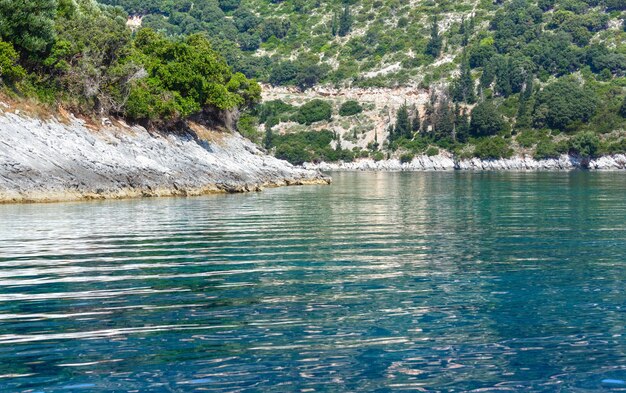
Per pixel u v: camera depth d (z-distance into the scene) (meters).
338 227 30.78
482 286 16.81
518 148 195.00
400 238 26.36
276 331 12.95
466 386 10.37
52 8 57.50
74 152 50.81
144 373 10.82
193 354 11.68
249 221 33.62
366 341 12.35
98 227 30.50
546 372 10.89
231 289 16.59
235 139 82.62
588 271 18.75
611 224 31.19
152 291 16.36
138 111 62.03
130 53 66.44
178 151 64.38
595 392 10.16
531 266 19.58
